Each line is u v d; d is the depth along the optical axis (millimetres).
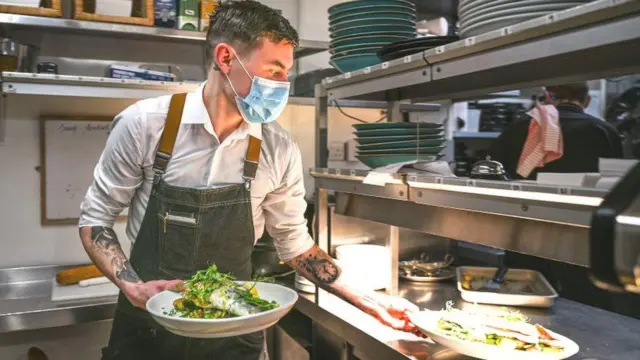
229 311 1159
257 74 1272
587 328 1489
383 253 1890
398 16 1744
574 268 1955
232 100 1339
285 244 1591
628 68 1491
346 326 1586
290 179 1530
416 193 1393
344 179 1726
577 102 2424
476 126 2943
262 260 2184
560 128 2326
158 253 1391
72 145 2256
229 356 1508
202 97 1379
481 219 1249
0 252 2188
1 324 1791
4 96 2137
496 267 2004
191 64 2447
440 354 1329
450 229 1345
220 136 1381
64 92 1943
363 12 1739
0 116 2141
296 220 1572
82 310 1898
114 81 1994
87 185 2291
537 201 1055
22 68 2000
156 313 1097
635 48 1210
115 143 1364
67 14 2176
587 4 931
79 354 2271
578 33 978
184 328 1067
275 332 2332
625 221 423
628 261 423
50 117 2207
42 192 2221
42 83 1913
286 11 2619
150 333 1443
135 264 1415
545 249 1097
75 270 2123
